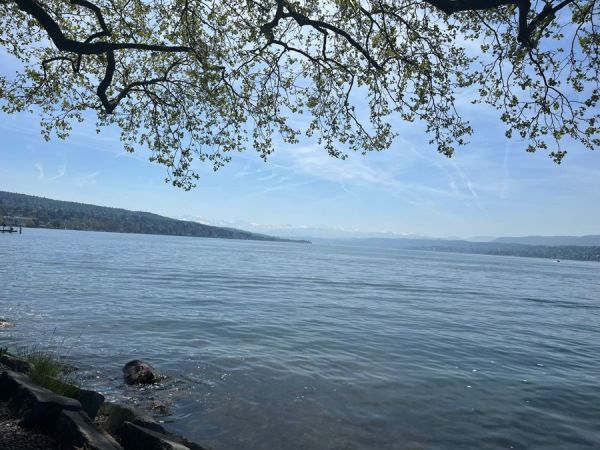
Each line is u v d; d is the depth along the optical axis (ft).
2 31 34.88
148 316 64.75
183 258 253.03
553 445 27.94
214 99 32.27
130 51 35.81
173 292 98.48
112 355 41.29
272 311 79.15
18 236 404.36
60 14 34.12
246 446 25.45
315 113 32.53
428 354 50.90
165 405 30.17
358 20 27.55
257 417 29.55
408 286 158.81
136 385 33.45
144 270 155.43
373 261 396.37
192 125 34.83
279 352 47.42
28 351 39.68
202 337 52.60
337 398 34.17
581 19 23.44
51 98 36.63
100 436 17.10
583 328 82.74
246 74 31.63
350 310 87.04
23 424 17.57
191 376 36.86
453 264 448.24
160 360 40.96
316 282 152.25
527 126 26.07
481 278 244.01
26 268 128.67
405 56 28.04
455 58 27.50
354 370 42.22
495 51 26.48
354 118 31.17
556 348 60.03
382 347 53.21
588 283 259.80
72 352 41.19
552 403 35.86
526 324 82.79
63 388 23.13
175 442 19.62
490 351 54.85
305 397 33.91
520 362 49.80
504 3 19.63
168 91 34.14
